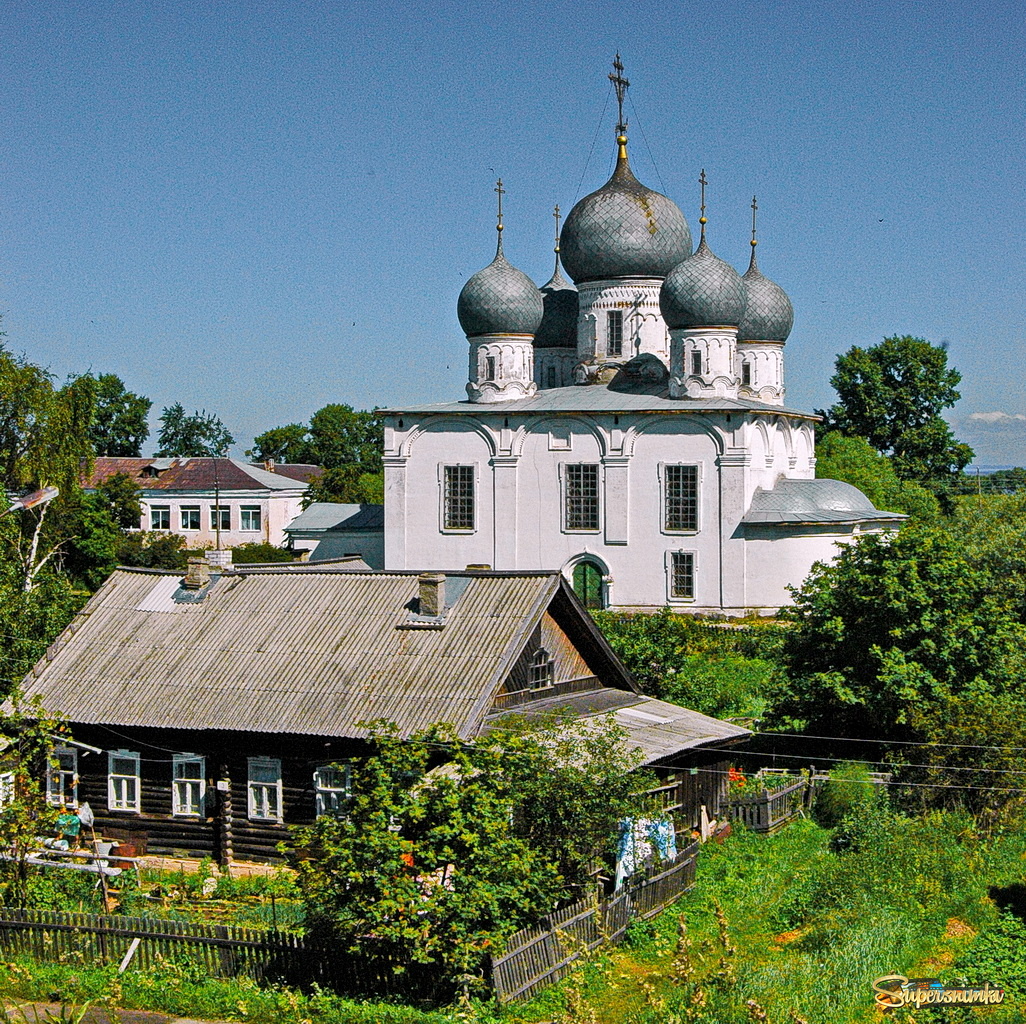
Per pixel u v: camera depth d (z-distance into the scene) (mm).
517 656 32781
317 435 161250
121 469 115875
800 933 29062
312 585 36312
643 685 46844
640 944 27578
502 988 24375
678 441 73000
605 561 74250
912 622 41750
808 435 84438
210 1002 24891
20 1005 24938
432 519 77312
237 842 33250
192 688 33844
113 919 26797
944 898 31047
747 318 85812
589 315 80875
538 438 75438
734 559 72125
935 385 111688
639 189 81000
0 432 69000
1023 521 61938
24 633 46438
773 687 44406
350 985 25297
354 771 26469
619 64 81812
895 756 39438
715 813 36625
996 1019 24031
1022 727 38375
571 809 27516
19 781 30328
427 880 25156
